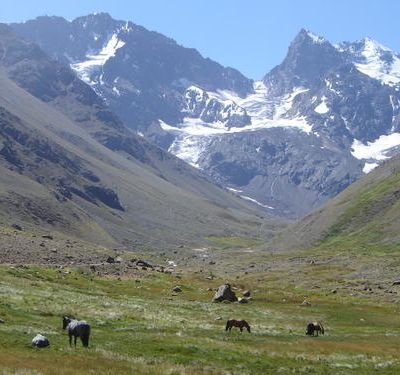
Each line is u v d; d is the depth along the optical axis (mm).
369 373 42062
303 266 155000
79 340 44812
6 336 42250
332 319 76688
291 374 40250
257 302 93250
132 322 58250
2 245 119875
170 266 171125
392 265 135375
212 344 48531
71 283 89188
